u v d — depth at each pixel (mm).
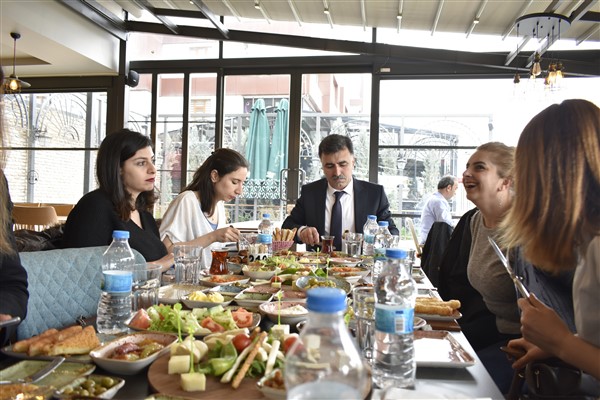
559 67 4535
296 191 6547
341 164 3230
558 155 1043
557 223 1037
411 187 6270
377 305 978
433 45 5992
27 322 1338
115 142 1998
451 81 6180
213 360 874
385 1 5012
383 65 6227
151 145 2129
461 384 923
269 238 2525
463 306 2129
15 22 5160
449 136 6199
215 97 6770
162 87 6992
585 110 1054
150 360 932
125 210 2000
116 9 6727
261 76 6668
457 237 2240
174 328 1136
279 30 6359
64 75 7172
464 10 4887
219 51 6699
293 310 1346
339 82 6469
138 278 1449
